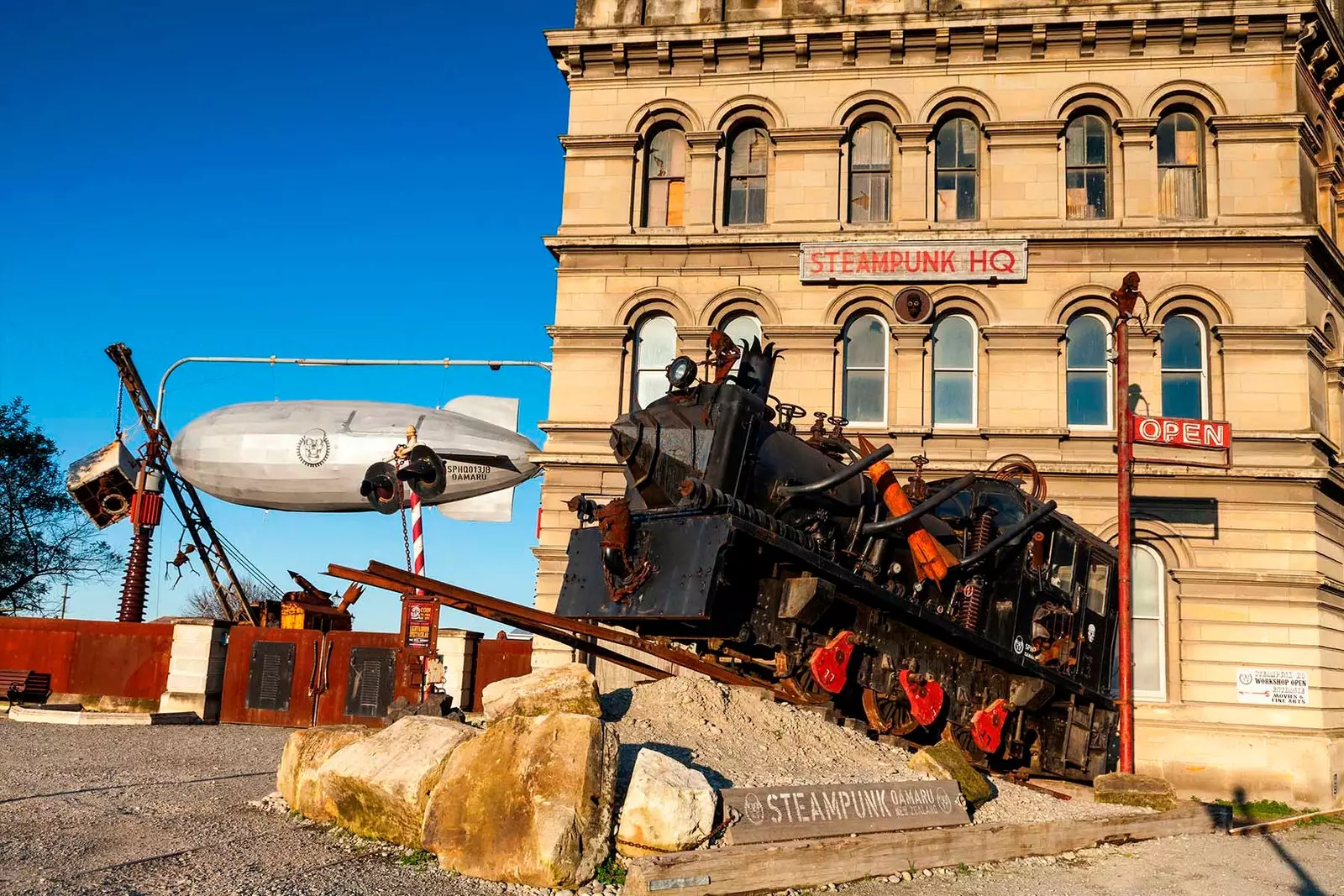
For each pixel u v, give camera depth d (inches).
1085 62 719.7
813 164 737.6
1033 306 699.4
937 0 737.6
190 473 1196.5
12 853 272.8
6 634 866.8
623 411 729.6
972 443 692.1
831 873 292.8
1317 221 737.0
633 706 367.2
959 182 738.8
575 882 262.8
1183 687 653.3
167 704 807.7
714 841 282.8
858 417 716.0
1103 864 366.9
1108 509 669.3
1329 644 667.4
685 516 381.4
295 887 250.8
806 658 405.4
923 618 429.4
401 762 306.7
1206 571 655.1
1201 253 689.0
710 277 734.5
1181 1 701.3
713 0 765.9
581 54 767.1
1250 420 668.7
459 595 356.5
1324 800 619.5
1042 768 508.4
